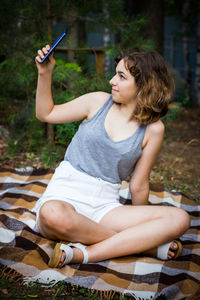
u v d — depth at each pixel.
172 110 4.02
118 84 2.15
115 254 2.18
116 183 2.35
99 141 2.19
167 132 6.02
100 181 2.26
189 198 3.30
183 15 9.52
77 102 2.35
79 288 1.97
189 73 9.19
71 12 4.18
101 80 3.59
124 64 2.11
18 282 1.97
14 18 4.46
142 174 2.31
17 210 2.71
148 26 7.54
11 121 4.31
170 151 4.95
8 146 4.21
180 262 2.28
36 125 4.10
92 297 1.91
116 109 2.25
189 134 5.95
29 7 4.01
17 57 4.36
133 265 2.18
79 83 3.73
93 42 10.28
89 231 2.16
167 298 1.96
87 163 2.25
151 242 2.18
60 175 2.29
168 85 2.16
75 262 2.12
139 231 2.16
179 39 10.02
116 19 4.27
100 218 2.28
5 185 3.28
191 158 4.70
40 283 1.96
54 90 3.98
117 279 2.04
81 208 2.23
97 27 4.43
